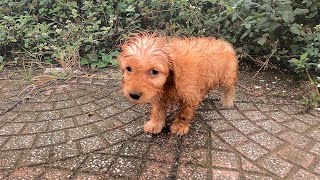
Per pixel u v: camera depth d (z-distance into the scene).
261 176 0.51
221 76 0.66
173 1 0.96
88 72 0.88
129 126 0.64
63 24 1.03
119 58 0.55
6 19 0.96
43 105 0.71
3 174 0.51
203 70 0.58
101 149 0.57
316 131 0.63
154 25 1.02
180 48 0.56
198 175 0.51
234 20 0.88
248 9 0.86
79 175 0.51
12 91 0.77
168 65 0.52
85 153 0.56
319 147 0.58
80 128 0.63
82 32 0.94
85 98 0.74
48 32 0.96
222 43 0.67
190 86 0.56
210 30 0.94
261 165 0.54
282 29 0.87
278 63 0.91
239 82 0.82
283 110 0.70
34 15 1.01
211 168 0.53
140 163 0.54
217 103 0.73
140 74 0.51
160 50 0.51
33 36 0.95
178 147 0.58
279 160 0.55
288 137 0.61
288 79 0.84
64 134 0.61
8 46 0.96
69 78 0.83
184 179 0.51
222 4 0.91
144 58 0.50
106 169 0.53
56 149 0.57
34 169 0.53
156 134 0.62
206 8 0.99
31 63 0.89
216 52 0.62
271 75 0.86
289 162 0.54
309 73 0.83
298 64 0.77
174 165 0.54
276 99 0.75
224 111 0.69
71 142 0.59
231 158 0.55
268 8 0.81
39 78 0.83
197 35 0.93
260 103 0.73
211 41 0.65
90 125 0.64
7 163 0.54
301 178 0.51
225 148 0.58
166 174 0.52
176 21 0.98
